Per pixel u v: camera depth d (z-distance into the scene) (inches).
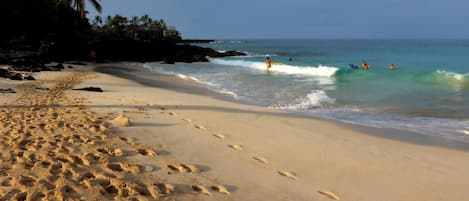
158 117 321.1
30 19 1416.1
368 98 487.8
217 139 258.5
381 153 241.9
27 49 1380.4
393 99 477.7
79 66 1068.5
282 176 192.9
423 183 190.4
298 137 276.2
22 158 184.2
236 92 567.5
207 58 1684.3
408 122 346.9
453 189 182.7
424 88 572.1
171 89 600.1
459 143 273.4
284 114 371.9
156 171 181.8
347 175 199.2
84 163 182.7
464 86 582.6
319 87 607.8
